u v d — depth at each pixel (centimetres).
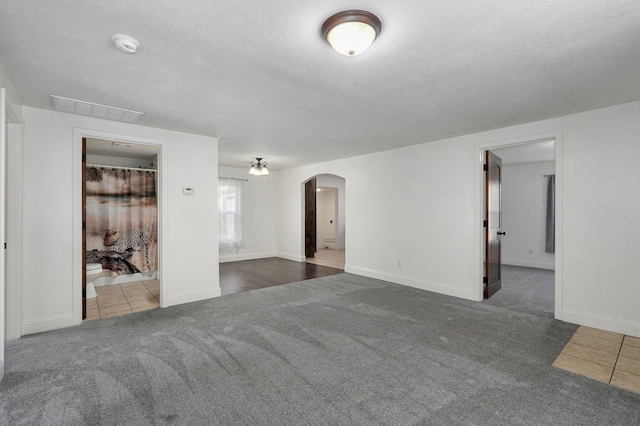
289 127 370
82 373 221
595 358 245
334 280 518
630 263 289
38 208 300
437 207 442
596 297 306
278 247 786
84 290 333
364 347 263
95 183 490
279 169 747
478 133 397
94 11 152
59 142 310
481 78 234
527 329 303
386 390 201
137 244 524
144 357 245
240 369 227
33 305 298
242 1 144
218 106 295
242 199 730
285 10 151
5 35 174
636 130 284
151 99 275
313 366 231
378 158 526
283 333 292
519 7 151
